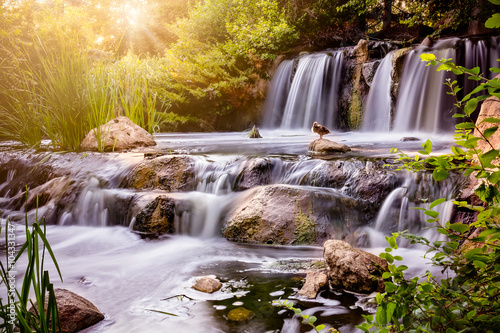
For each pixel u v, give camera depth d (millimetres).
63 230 5367
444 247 1671
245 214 4766
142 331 2543
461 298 1613
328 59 14688
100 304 2986
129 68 10484
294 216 4555
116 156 6797
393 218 4520
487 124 4152
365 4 17578
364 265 3135
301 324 2578
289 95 15938
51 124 8484
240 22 17656
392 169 4867
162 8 26578
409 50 11961
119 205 5504
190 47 18250
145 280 3475
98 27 27906
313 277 3240
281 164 5691
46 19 14555
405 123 11945
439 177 1565
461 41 11484
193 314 2762
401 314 1654
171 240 4809
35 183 7051
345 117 14180
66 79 8156
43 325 1779
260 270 3652
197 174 5883
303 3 18719
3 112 9172
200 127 16141
